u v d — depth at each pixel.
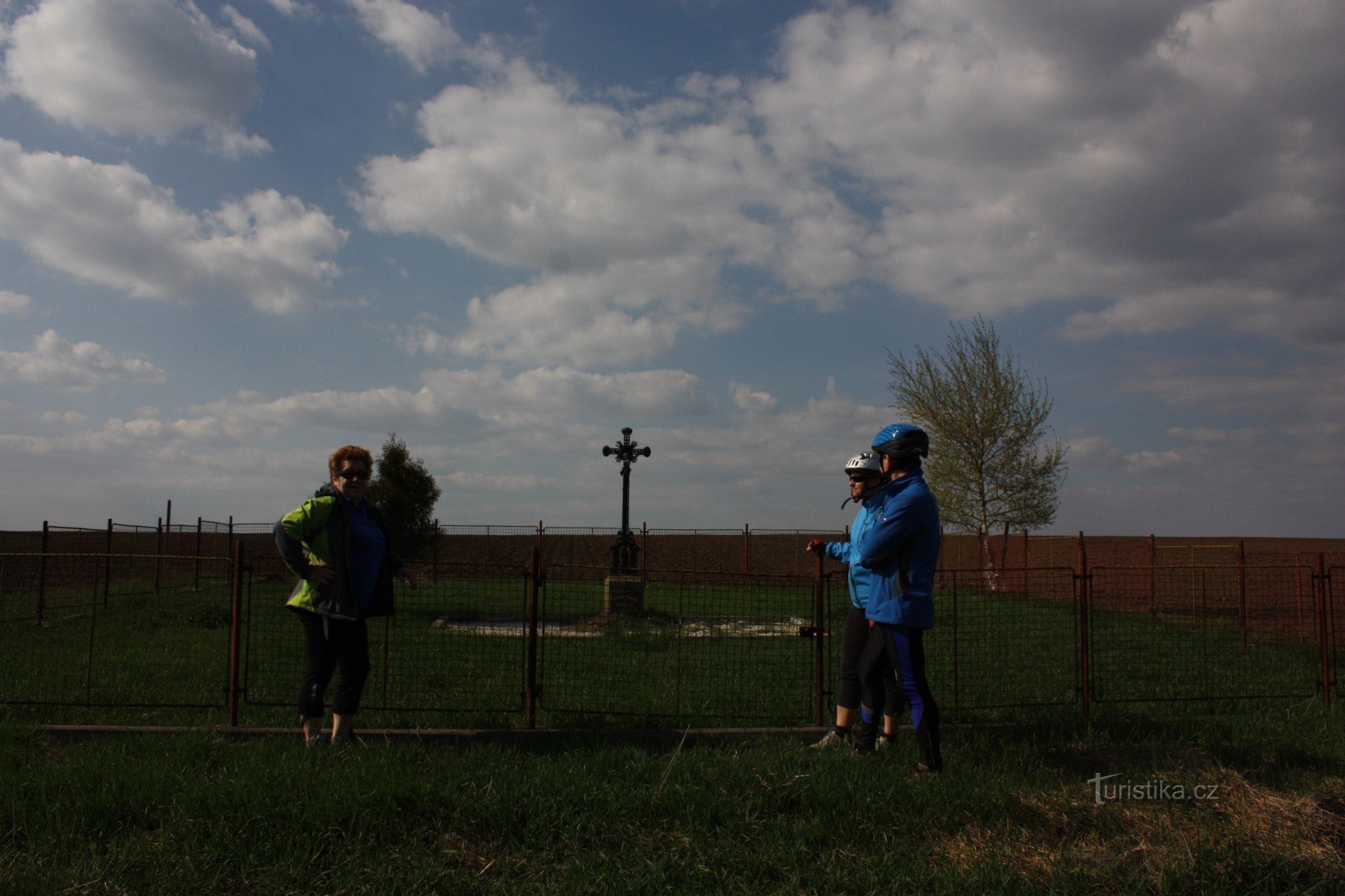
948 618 9.66
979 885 3.10
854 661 4.95
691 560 24.64
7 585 13.26
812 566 23.77
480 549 24.97
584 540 25.97
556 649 7.86
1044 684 6.87
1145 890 3.13
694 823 3.62
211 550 22.81
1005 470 23.97
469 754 4.42
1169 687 6.83
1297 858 3.38
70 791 3.71
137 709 5.66
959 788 4.03
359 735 4.84
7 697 5.80
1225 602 11.41
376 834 3.45
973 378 24.38
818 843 3.54
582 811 3.71
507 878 3.17
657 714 5.56
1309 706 6.14
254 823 3.45
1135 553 18.56
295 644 8.57
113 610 12.52
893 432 4.88
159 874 3.06
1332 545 32.22
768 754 4.61
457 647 7.95
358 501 4.90
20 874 3.02
